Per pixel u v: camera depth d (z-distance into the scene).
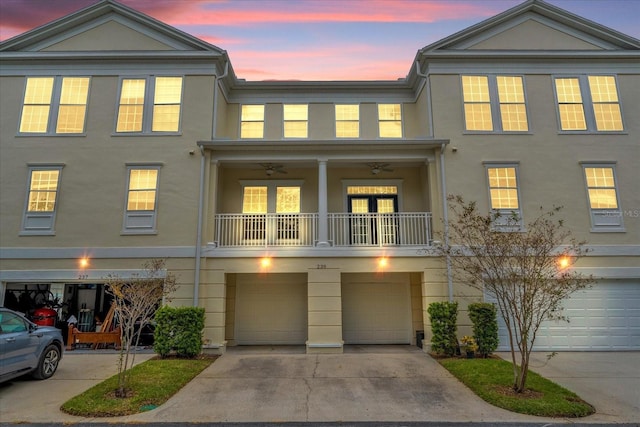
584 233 11.38
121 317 7.12
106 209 11.42
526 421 5.73
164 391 6.97
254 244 12.34
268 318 12.72
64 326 12.32
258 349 11.59
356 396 6.93
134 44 12.33
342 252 11.23
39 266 11.11
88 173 11.59
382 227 12.12
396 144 11.65
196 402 6.60
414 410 6.22
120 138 11.78
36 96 12.05
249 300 12.80
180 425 5.66
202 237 11.34
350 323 12.72
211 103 12.01
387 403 6.55
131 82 12.16
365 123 13.66
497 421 5.73
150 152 11.71
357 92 13.86
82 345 11.20
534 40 12.46
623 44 12.40
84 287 12.81
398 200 13.30
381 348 11.74
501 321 11.06
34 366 7.60
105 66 12.18
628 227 11.44
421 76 12.62
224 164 12.53
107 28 12.44
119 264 11.13
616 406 6.35
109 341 10.73
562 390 6.99
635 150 11.88
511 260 7.07
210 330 10.83
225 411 6.18
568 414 5.92
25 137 11.73
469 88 12.21
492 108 12.08
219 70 12.51
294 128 13.60
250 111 13.73
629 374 8.34
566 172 11.73
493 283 7.12
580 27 12.45
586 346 10.93
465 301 10.84
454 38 12.33
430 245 11.28
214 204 11.67
